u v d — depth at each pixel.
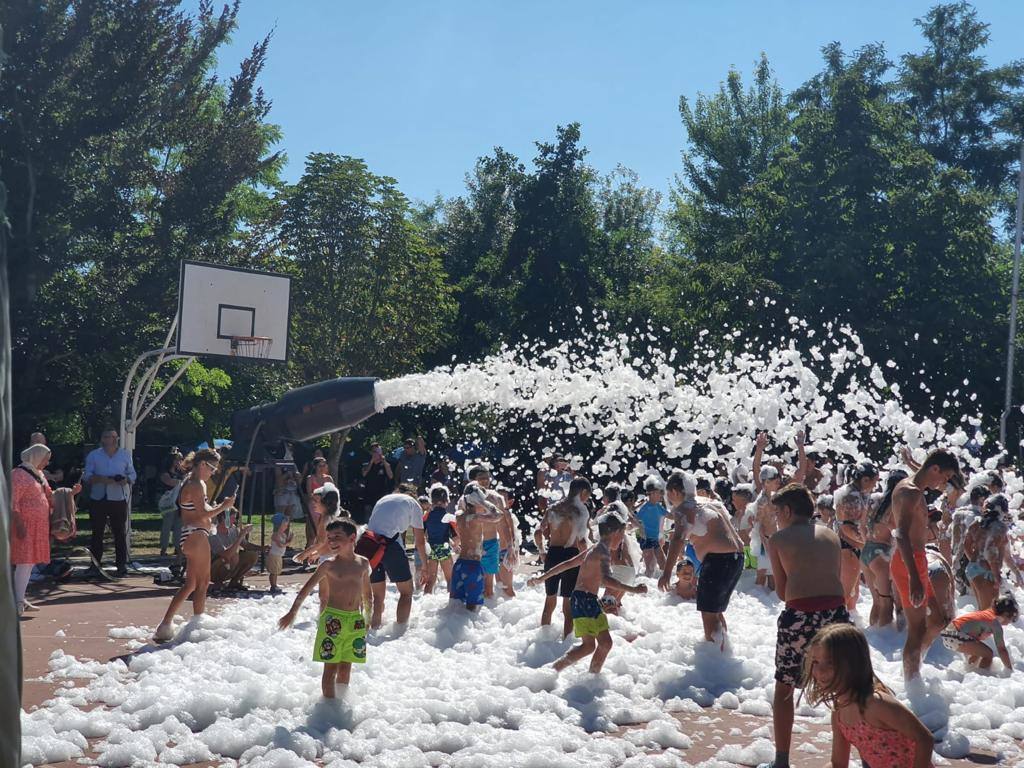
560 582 10.62
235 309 19.94
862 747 4.62
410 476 23.91
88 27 23.22
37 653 9.56
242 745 6.54
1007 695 8.09
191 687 7.70
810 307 30.77
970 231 32.75
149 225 27.20
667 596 13.59
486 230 55.53
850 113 33.47
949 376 32.03
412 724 7.09
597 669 8.65
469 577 11.76
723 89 50.16
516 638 10.50
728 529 9.54
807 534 6.48
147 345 26.64
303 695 7.59
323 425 16.95
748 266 33.66
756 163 48.72
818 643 4.69
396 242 40.38
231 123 27.59
